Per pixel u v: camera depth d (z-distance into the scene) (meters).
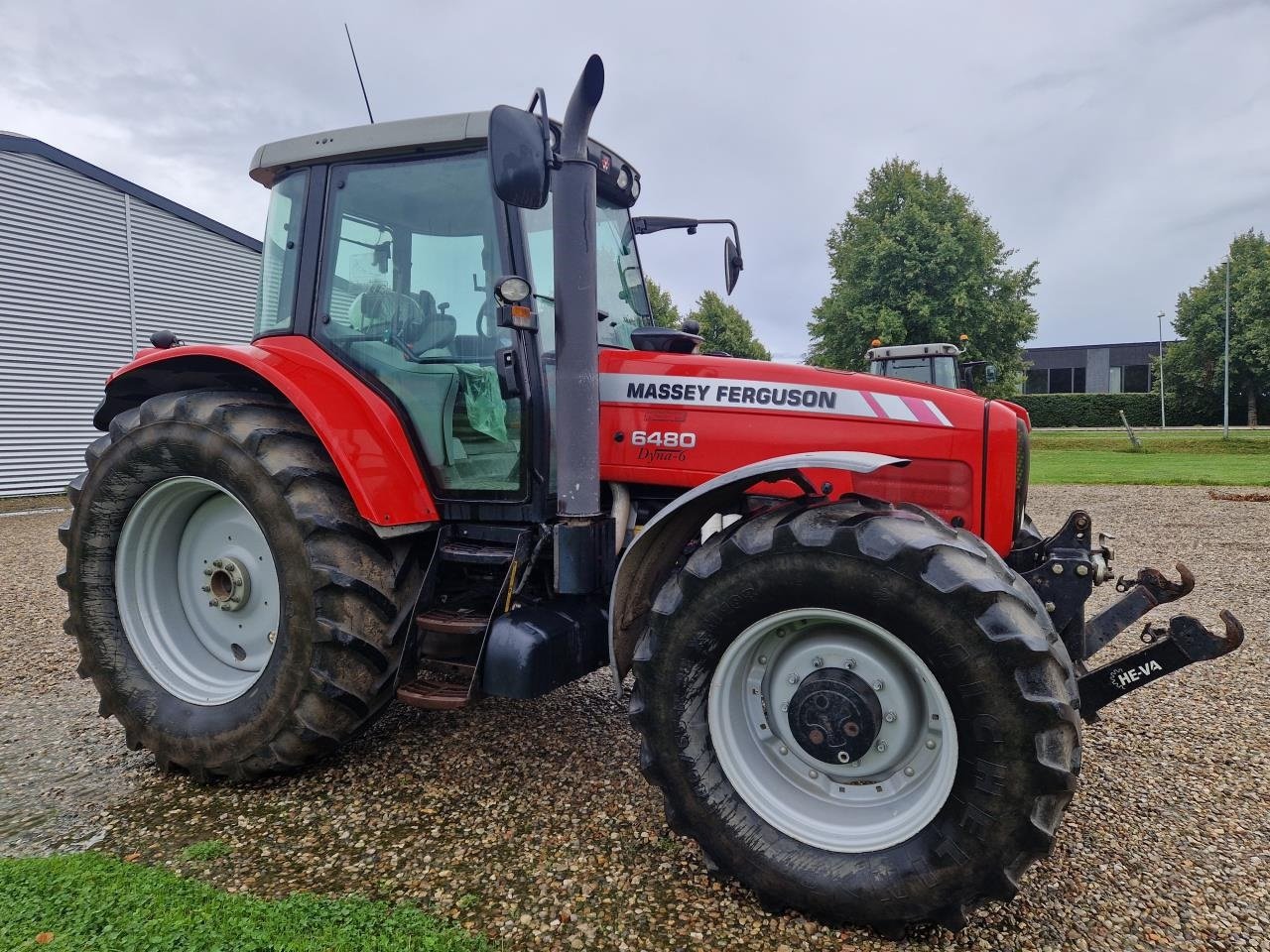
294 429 2.69
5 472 11.05
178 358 2.88
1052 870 2.19
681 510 2.25
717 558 2.07
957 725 1.82
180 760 2.72
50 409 11.44
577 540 2.48
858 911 1.89
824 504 2.12
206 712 2.73
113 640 2.90
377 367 2.79
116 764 2.91
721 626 2.06
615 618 2.30
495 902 2.01
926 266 24.77
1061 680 1.80
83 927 1.87
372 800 2.57
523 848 2.27
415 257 2.76
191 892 2.02
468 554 2.65
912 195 25.70
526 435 2.58
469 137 2.62
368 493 2.53
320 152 2.83
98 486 2.89
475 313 2.69
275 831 2.38
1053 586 2.25
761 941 1.89
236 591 2.84
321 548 2.51
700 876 2.14
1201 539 7.70
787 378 2.60
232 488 2.64
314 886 2.09
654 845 2.29
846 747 2.01
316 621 2.50
